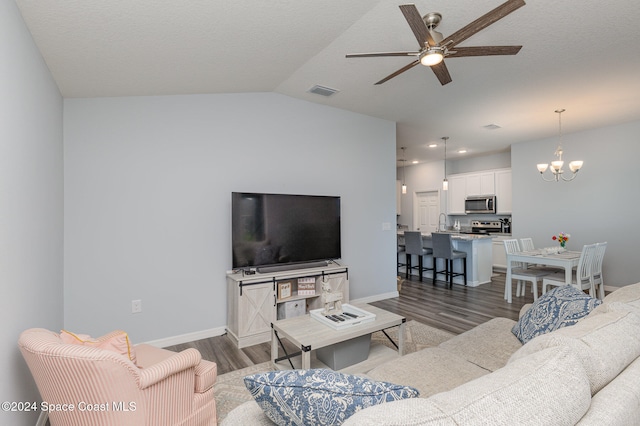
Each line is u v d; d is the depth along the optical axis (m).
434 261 5.97
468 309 4.32
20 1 1.62
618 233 5.16
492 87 3.63
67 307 2.80
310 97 4.00
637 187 4.98
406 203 9.59
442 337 3.33
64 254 2.78
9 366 1.51
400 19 2.37
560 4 2.18
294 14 2.20
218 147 3.53
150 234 3.16
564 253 4.66
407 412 0.70
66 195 2.80
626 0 2.14
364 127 4.69
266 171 3.82
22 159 1.73
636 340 1.17
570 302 1.91
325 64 3.10
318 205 3.93
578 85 3.58
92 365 1.32
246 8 2.04
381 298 4.83
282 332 2.43
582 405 0.82
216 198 3.50
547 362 0.90
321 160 4.26
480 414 0.70
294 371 0.99
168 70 2.71
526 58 2.95
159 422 1.53
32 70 1.93
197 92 3.37
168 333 3.24
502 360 1.85
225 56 2.65
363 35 2.59
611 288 5.23
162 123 3.24
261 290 3.29
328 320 2.52
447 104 4.23
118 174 3.03
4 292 1.47
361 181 4.66
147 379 1.45
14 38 1.63
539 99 4.02
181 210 3.31
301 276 3.56
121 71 2.56
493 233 7.55
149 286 3.15
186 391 1.68
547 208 6.04
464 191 8.02
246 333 3.19
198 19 2.06
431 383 1.60
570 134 5.73
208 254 3.45
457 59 2.97
